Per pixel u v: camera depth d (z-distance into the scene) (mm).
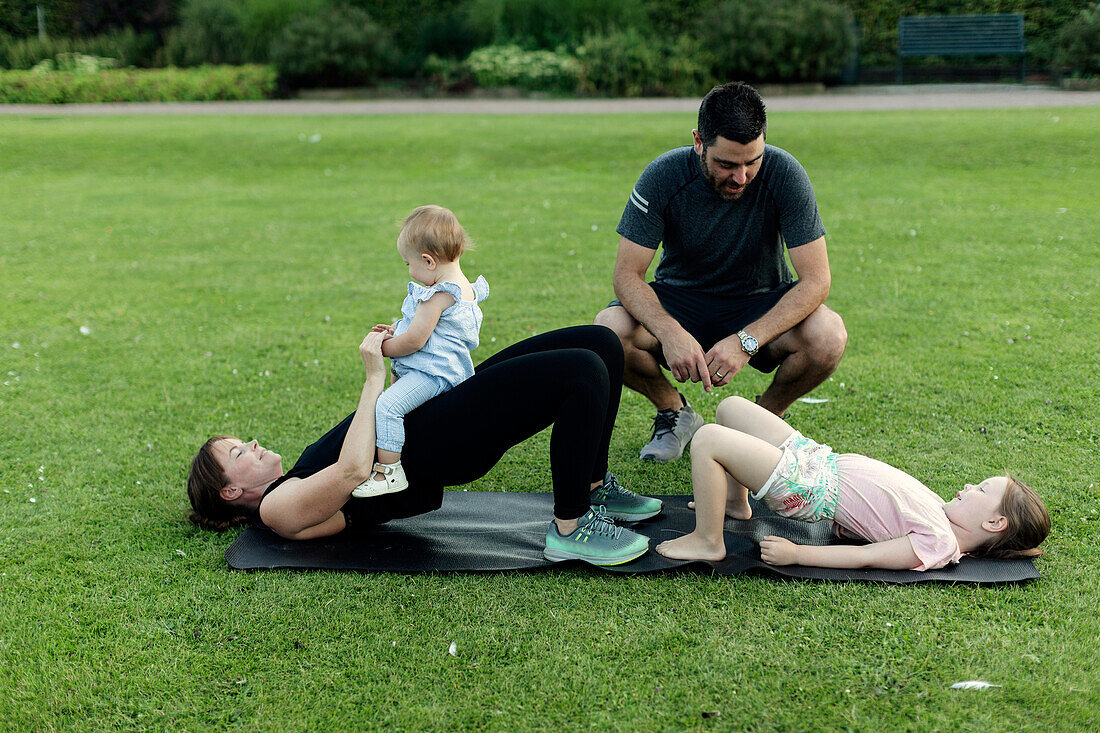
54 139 14047
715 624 2682
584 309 6121
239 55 22156
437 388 3000
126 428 4324
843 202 9250
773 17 19312
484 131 14445
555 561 3012
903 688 2389
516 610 2781
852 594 2801
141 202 10359
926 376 4727
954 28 19422
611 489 3369
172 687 2482
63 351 5457
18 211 9844
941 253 7223
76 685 2498
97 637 2707
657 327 3686
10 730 2344
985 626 2627
